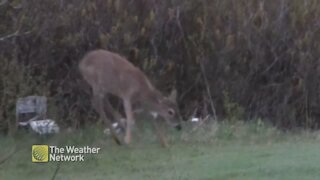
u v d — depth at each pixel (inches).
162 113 941.2
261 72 1119.6
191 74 1104.8
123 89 947.3
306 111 1117.1
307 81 1119.0
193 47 1103.6
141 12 1089.4
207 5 1111.0
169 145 900.0
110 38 1063.0
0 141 896.3
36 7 1042.7
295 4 1139.3
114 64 956.0
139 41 1084.5
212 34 1104.8
